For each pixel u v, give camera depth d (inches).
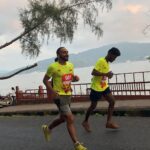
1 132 530.0
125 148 368.2
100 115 664.4
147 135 424.2
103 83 470.9
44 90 1126.4
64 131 498.3
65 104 372.8
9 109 906.1
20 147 408.8
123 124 521.7
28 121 656.4
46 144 415.5
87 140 420.5
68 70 375.2
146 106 616.1
